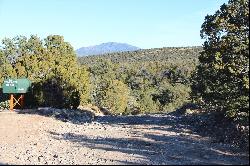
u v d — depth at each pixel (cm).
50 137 3319
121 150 2664
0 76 5456
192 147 2691
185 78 12975
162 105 10775
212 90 3462
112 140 3116
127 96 9994
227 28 3075
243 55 2966
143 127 3947
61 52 6134
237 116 3241
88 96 6256
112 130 3766
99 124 4291
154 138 3152
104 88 9525
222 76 3177
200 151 2534
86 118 4884
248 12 2967
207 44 3253
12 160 2377
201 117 4334
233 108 3095
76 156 2480
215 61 3120
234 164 2125
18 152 2655
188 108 5581
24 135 3366
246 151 2477
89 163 2255
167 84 12094
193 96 4356
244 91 2942
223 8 3133
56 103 5297
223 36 3095
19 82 4919
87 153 2580
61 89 5312
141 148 2719
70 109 5319
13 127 3672
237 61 2978
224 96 3253
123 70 14562
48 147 2847
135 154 2498
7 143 3008
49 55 5862
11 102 4888
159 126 4006
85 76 6159
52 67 5581
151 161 2264
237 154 2408
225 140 2906
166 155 2438
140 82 13062
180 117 4847
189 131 3550
